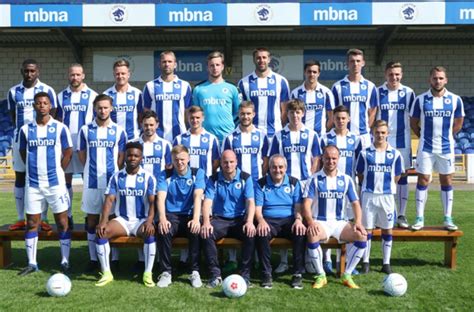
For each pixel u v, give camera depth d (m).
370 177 4.85
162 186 4.68
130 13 11.80
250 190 4.66
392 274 4.27
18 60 15.23
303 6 11.80
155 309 3.85
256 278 4.69
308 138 5.12
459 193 10.37
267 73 5.59
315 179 4.70
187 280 4.63
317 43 15.02
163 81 5.50
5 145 14.01
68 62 15.24
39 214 4.92
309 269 4.91
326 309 3.86
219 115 5.47
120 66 5.42
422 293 4.23
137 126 5.56
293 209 4.71
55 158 4.85
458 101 5.28
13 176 12.98
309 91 5.61
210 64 5.48
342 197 4.70
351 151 5.15
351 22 11.80
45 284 4.50
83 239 5.07
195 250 4.52
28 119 5.46
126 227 4.68
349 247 4.58
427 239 5.01
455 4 11.73
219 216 4.73
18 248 5.95
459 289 4.33
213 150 5.14
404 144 5.65
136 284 4.52
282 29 14.13
